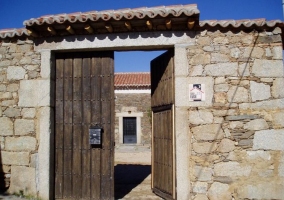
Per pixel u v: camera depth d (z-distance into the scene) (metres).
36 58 5.32
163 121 5.49
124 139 19.55
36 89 5.28
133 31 5.06
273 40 4.85
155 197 5.55
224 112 4.81
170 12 4.56
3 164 5.29
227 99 4.83
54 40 5.26
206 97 4.86
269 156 4.70
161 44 4.99
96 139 5.14
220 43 4.91
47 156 5.15
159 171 5.63
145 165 10.31
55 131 5.35
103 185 5.14
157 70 5.84
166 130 5.34
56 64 5.45
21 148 5.25
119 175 8.08
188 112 4.87
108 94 5.27
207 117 4.82
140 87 19.31
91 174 5.19
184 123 4.86
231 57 4.88
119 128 19.27
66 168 5.27
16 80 5.36
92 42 5.14
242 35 4.89
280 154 4.68
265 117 4.75
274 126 4.73
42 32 5.29
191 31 4.97
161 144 5.56
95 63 5.36
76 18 4.79
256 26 4.80
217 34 4.92
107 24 4.85
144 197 5.56
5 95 5.37
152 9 5.04
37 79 5.29
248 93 4.80
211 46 4.92
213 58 4.90
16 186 5.21
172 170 5.02
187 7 4.95
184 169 4.80
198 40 4.95
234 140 4.76
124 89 19.45
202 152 4.79
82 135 5.27
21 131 5.27
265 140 4.72
